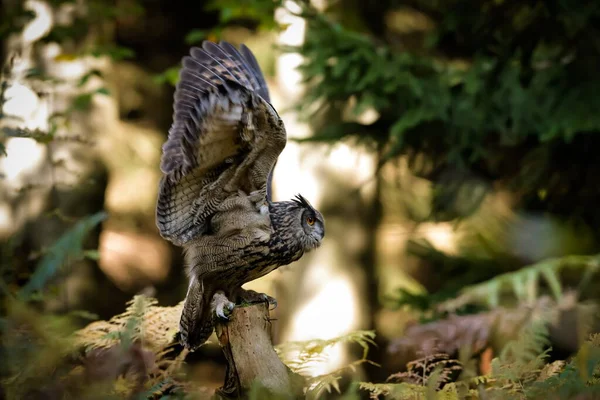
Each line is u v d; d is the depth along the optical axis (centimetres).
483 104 1143
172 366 679
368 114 1480
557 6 1107
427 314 1170
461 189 1237
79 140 922
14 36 1510
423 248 1260
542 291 1132
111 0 1692
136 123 2041
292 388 620
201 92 695
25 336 571
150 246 1988
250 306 646
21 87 1013
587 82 1121
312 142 1223
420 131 1184
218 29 1552
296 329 1441
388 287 1686
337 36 1170
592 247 1168
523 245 1193
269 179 806
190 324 756
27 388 546
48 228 1381
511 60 1157
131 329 584
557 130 1079
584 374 465
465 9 1165
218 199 740
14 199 1416
